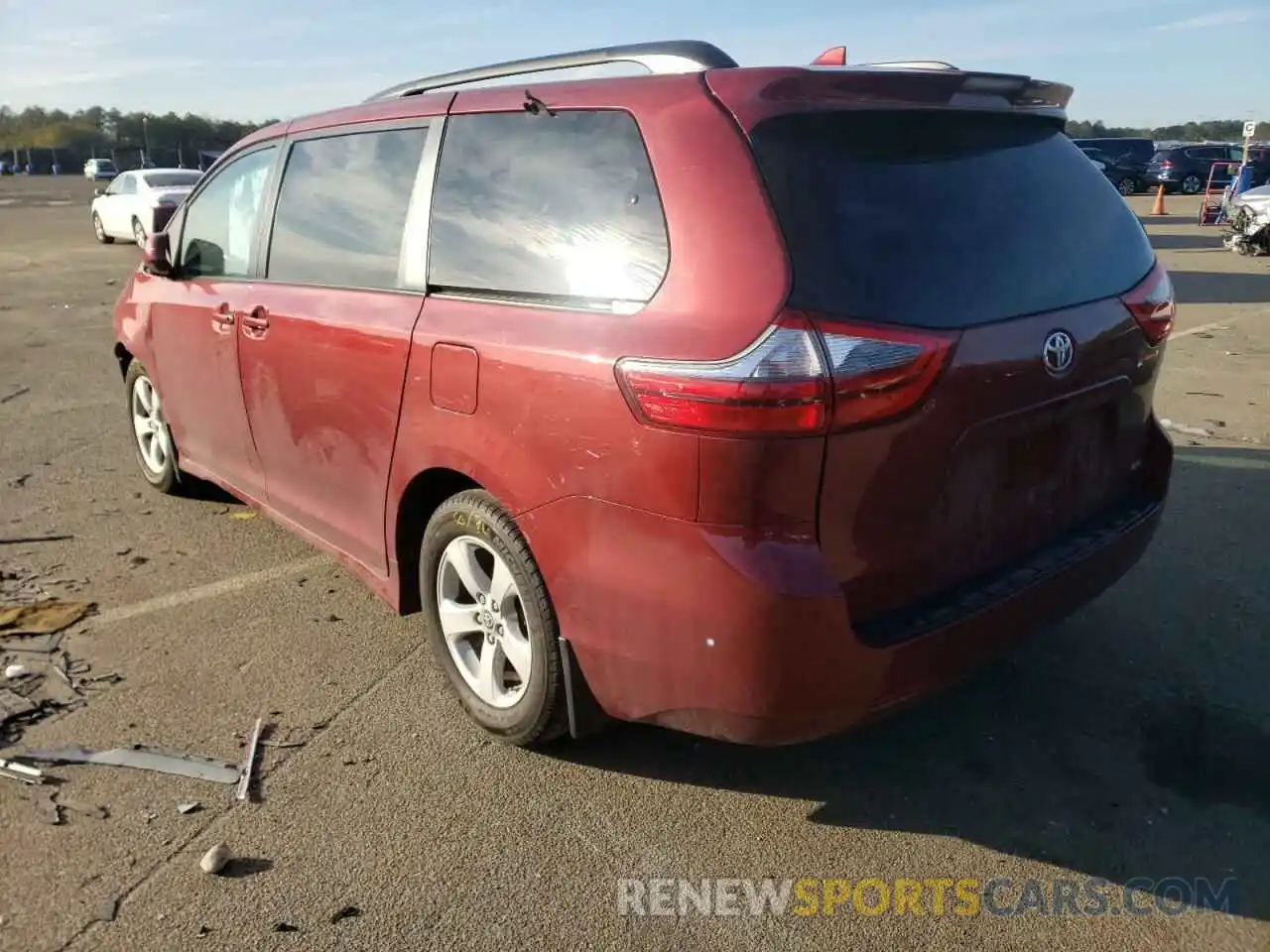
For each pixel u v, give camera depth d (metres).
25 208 35.72
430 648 3.78
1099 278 2.99
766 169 2.45
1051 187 2.96
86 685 3.61
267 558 4.75
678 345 2.39
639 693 2.63
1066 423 2.92
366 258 3.53
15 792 3.01
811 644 2.37
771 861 2.73
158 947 2.44
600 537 2.59
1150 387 3.28
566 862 2.72
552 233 2.84
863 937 2.47
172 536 5.03
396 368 3.24
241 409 4.29
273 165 4.16
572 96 2.90
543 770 3.12
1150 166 37.53
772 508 2.34
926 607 2.63
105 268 17.73
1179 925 2.49
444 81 3.58
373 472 3.47
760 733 2.47
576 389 2.59
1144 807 2.91
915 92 2.67
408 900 2.58
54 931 2.49
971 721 3.35
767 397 2.27
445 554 3.23
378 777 3.08
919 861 2.72
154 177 20.97
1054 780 3.04
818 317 2.32
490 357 2.86
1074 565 2.90
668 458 2.40
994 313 2.62
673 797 2.99
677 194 2.53
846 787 3.03
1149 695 3.47
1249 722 3.31
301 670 3.71
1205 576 4.35
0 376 8.83
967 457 2.62
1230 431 6.49
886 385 2.37
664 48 2.87
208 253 4.60
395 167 3.48
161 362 5.00
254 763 3.15
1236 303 11.98
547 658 2.87
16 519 5.27
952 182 2.70
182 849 2.77
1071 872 2.67
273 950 2.43
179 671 3.71
